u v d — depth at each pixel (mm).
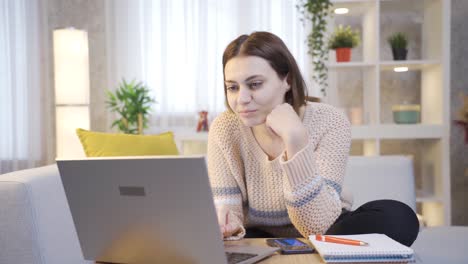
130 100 3873
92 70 4188
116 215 972
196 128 3949
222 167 1513
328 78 3793
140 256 988
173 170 879
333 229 1202
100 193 970
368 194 2105
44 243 1456
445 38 3236
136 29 4031
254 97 1213
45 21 4238
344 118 1454
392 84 3881
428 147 3578
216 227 885
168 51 3998
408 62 3297
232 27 3916
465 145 3770
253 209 1494
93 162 951
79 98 3643
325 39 3541
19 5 4195
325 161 1354
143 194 924
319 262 956
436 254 1815
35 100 4246
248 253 1002
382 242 990
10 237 1423
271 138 1418
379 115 3561
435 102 3408
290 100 1377
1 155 4219
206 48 3914
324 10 3486
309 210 1148
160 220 929
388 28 3820
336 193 1263
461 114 3422
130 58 4047
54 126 4301
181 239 926
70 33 3627
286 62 1272
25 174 1513
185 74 3986
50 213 1513
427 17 3553
